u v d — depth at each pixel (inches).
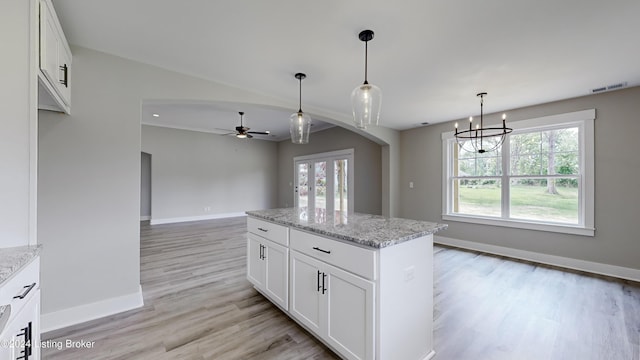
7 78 53.4
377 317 57.9
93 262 90.4
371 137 207.6
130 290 96.4
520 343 76.6
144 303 100.0
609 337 78.9
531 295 107.1
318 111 163.2
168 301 101.8
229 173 314.8
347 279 64.1
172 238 205.3
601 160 131.4
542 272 133.5
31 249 51.2
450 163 193.8
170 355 70.8
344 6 68.4
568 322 87.2
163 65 103.0
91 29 79.4
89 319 88.4
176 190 279.0
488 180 175.2
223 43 87.5
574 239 139.6
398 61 98.9
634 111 123.2
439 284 118.3
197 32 81.1
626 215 125.3
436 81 117.4
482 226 174.7
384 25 76.5
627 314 91.9
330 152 271.3
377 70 107.0
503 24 75.2
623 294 107.6
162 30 80.0
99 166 91.8
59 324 84.1
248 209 328.5
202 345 75.1
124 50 91.8
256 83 121.4
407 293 64.8
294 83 121.3
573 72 107.0
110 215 93.6
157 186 267.9
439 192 197.2
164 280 122.2
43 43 58.8
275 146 353.7
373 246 57.5
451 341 77.7
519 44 86.0
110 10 70.4
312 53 93.9
